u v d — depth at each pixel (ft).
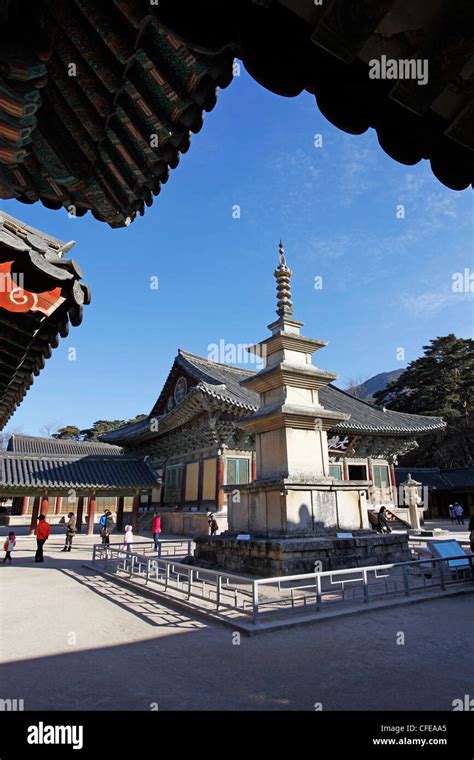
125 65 9.48
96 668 19.67
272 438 45.80
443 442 180.14
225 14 7.77
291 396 45.73
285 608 28.14
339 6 7.07
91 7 8.94
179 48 8.85
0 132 10.25
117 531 109.81
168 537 96.73
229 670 19.11
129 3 8.48
